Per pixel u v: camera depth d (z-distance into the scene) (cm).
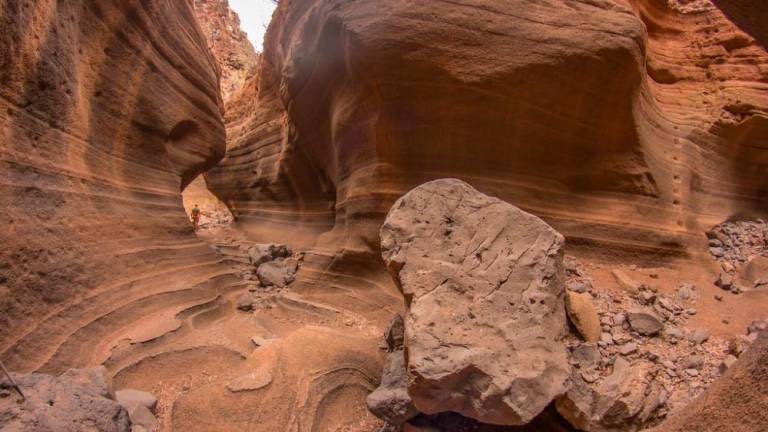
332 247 726
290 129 990
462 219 365
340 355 421
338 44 629
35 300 369
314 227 1004
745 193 689
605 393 310
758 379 175
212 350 464
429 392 283
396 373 355
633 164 545
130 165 624
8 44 363
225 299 657
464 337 296
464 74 520
